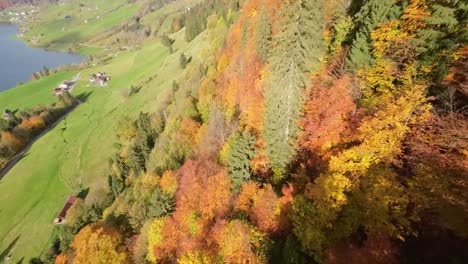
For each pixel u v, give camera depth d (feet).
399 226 74.69
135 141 320.91
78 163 394.73
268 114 120.47
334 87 110.93
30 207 346.95
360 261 73.61
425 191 73.82
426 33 95.25
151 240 150.92
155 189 191.93
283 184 106.42
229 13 400.47
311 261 84.28
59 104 588.50
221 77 264.72
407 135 84.17
